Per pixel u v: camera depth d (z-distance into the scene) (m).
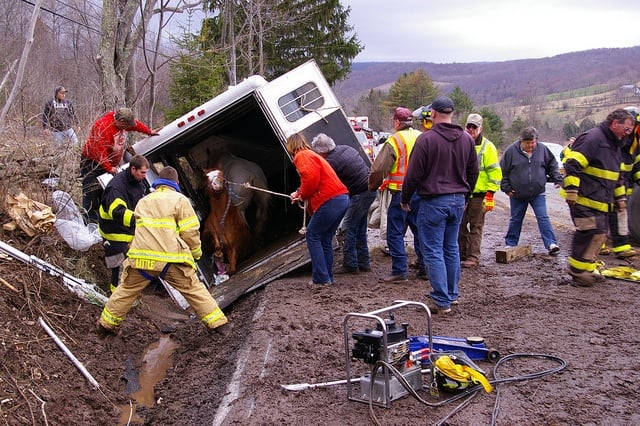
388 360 4.97
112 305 7.40
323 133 9.71
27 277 7.56
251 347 6.50
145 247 7.20
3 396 5.70
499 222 15.02
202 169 11.89
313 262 8.87
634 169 9.02
